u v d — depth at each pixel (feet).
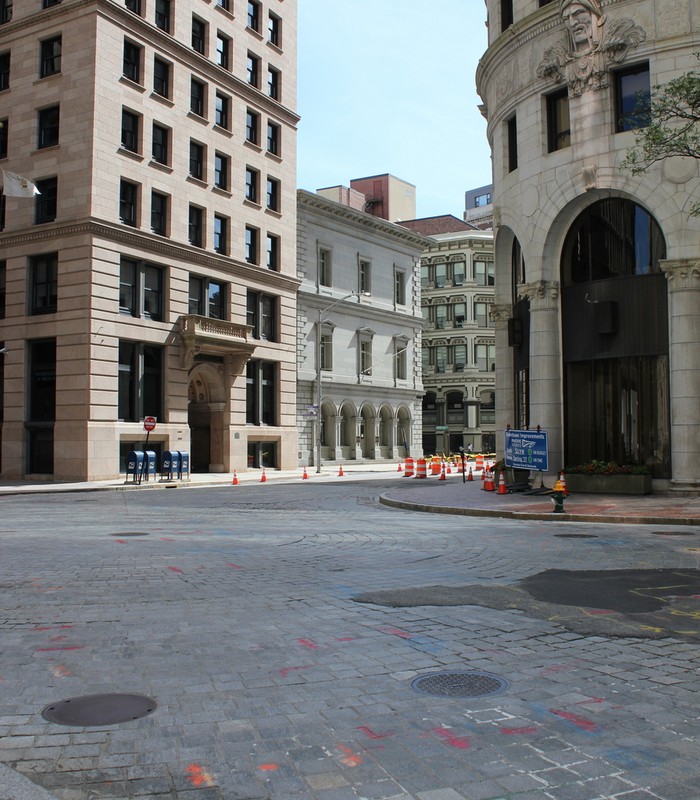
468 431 260.83
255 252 155.33
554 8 79.61
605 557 38.42
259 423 153.79
